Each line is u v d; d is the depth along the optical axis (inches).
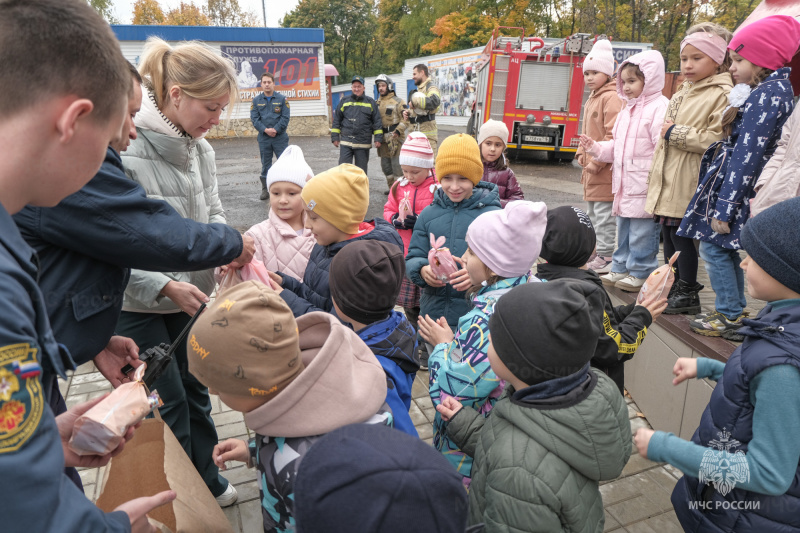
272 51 749.9
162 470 54.0
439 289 114.3
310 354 53.8
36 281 33.3
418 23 1800.0
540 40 510.6
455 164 111.6
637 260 151.4
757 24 97.7
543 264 86.6
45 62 29.5
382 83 342.3
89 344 53.9
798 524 53.5
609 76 198.1
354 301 63.9
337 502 29.9
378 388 51.1
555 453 49.8
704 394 102.8
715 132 119.2
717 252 105.8
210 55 73.1
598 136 198.4
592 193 190.5
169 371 80.0
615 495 100.2
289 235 102.5
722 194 99.7
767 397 51.0
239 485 100.3
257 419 45.2
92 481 97.4
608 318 79.4
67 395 130.8
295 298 80.7
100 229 50.6
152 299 72.8
